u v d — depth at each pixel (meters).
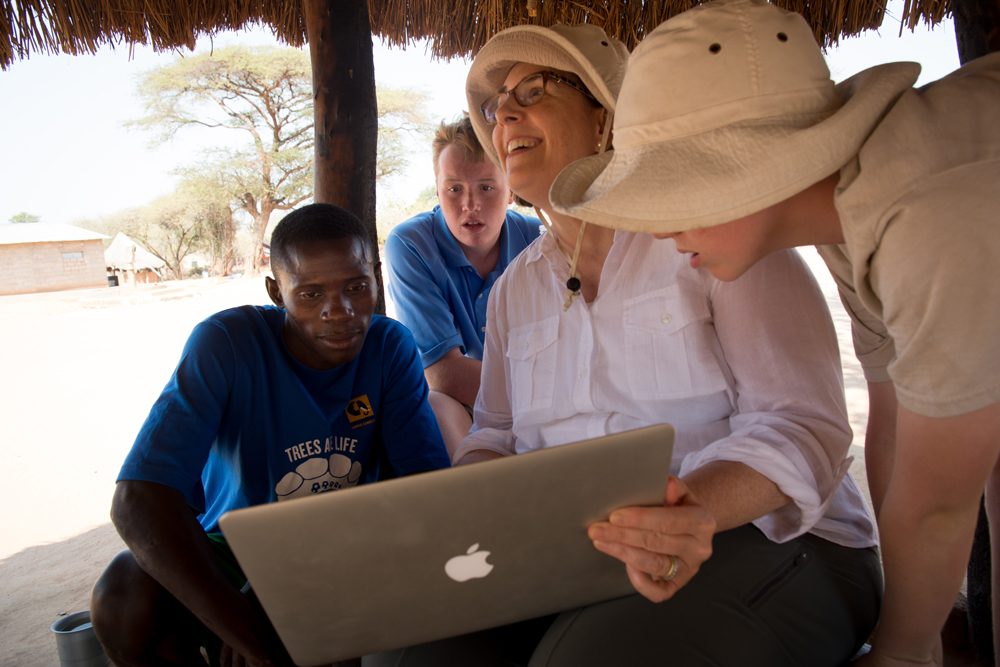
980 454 1.07
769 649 1.27
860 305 1.54
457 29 2.91
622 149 1.22
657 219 1.12
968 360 0.99
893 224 1.01
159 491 1.59
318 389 1.88
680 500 1.16
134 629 1.64
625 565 1.18
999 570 1.52
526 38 1.73
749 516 1.29
